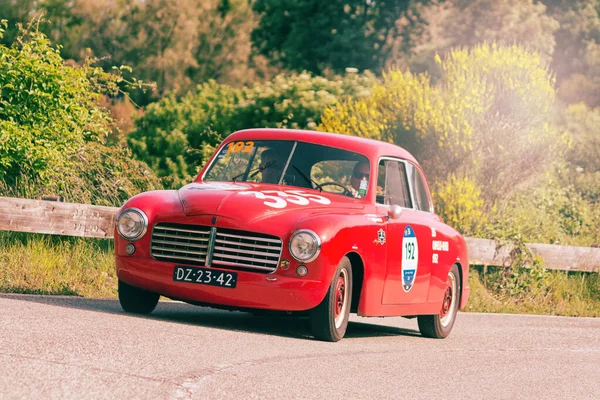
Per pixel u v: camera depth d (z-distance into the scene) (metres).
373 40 64.94
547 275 24.39
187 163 35.56
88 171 23.06
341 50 65.00
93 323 11.37
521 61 29.97
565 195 37.16
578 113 48.44
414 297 14.52
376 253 13.17
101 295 16.98
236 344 11.14
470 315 20.41
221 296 12.26
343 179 14.01
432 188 27.80
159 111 37.19
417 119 28.28
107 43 66.06
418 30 65.00
